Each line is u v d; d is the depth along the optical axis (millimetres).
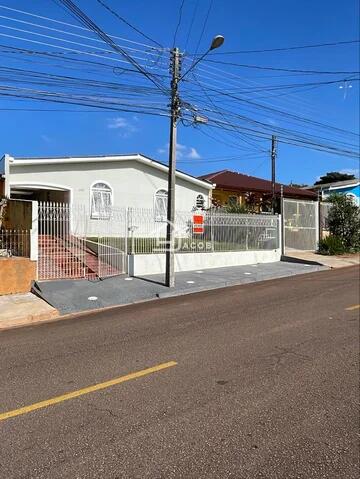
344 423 4094
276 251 21062
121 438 3830
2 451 3641
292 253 22141
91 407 4504
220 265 18516
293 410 4371
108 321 9039
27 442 3787
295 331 7500
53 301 11281
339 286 12828
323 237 24047
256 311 9453
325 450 3619
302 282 14148
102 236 20047
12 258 12875
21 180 20016
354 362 5805
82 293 12258
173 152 13562
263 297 11352
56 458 3516
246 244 19875
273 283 14297
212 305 10484
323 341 6824
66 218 16250
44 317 10039
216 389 4934
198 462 3436
